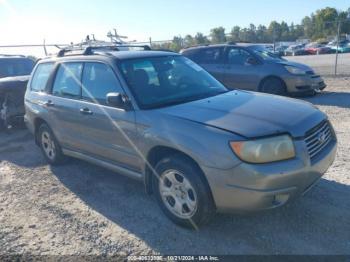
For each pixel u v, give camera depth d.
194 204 3.60
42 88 5.88
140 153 4.06
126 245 3.63
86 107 4.74
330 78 14.97
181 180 3.70
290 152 3.32
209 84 4.84
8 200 4.88
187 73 4.89
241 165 3.21
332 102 9.86
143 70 4.55
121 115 4.20
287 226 3.72
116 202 4.56
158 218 4.09
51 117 5.51
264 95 4.51
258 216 3.92
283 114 3.66
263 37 28.00
